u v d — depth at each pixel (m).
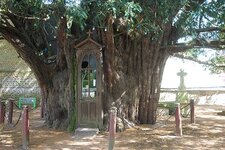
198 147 8.06
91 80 9.84
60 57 10.70
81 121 9.88
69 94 10.33
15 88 20.33
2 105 11.62
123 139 8.93
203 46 11.20
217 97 20.05
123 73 10.60
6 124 11.59
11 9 8.09
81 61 9.80
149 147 8.04
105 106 10.10
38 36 11.34
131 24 8.38
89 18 8.78
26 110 8.15
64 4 7.32
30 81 20.39
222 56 16.67
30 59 10.83
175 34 10.95
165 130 10.24
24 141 8.02
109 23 8.98
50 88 11.11
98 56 9.68
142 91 11.09
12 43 10.66
